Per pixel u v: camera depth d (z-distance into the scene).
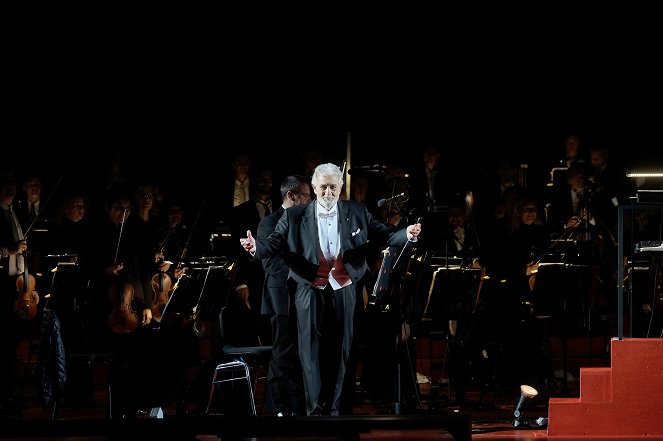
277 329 20.92
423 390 28.11
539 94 36.50
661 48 35.66
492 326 26.09
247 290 25.55
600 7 36.00
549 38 36.25
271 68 36.38
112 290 25.91
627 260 27.89
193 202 33.12
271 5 36.16
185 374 25.80
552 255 26.09
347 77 36.62
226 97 36.09
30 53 34.94
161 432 14.95
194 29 35.97
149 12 35.69
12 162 34.44
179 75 36.00
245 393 21.84
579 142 32.88
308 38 36.31
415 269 23.20
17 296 26.89
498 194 32.38
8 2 34.69
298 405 20.86
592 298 27.84
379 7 36.25
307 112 36.50
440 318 25.39
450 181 32.22
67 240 26.64
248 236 19.34
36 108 34.97
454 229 28.39
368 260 20.69
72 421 14.98
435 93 36.72
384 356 24.09
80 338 25.03
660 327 26.05
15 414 24.41
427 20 36.34
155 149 35.66
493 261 25.92
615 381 19.61
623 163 32.88
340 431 14.98
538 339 26.25
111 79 35.53
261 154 36.09
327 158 35.88
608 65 36.03
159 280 27.77
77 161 34.91
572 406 19.75
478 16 36.34
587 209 28.03
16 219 27.00
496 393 27.73
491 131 36.44
